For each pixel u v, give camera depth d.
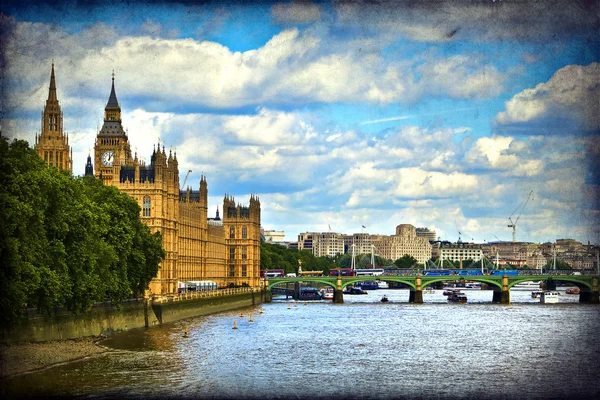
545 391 140.25
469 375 153.62
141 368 151.25
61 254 158.38
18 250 140.50
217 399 129.75
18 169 147.88
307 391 136.88
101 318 191.50
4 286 136.38
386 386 142.25
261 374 150.25
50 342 165.12
